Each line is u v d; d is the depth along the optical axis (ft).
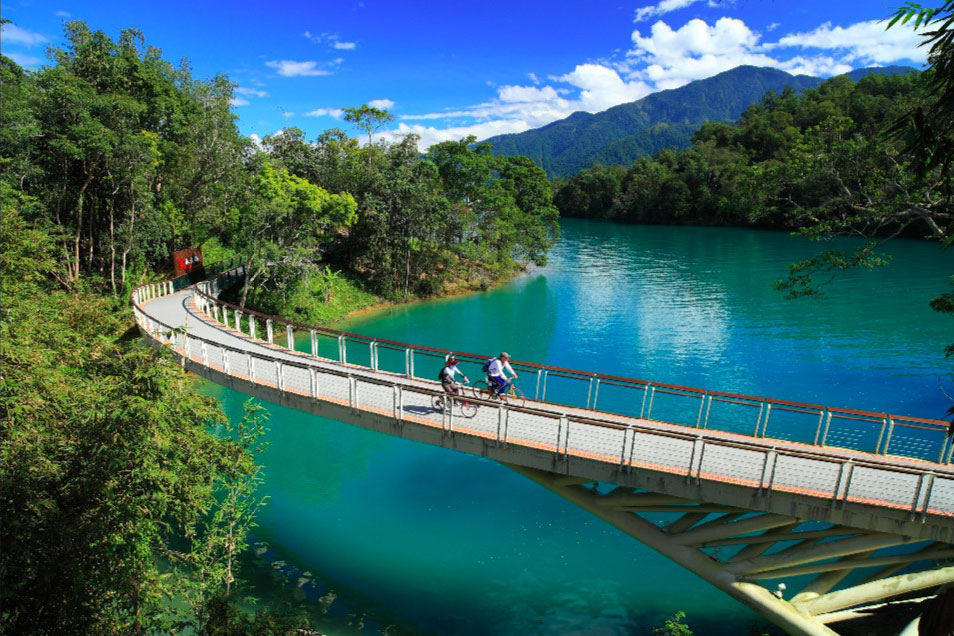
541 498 65.16
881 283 171.94
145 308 96.07
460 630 45.01
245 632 27.37
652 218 422.82
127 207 115.85
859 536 38.52
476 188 187.52
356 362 109.50
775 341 119.34
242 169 146.00
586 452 43.34
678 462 42.70
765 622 46.26
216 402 39.17
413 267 170.19
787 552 40.24
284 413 87.10
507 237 194.70
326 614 46.42
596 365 106.63
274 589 49.29
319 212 131.03
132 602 29.60
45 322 41.68
